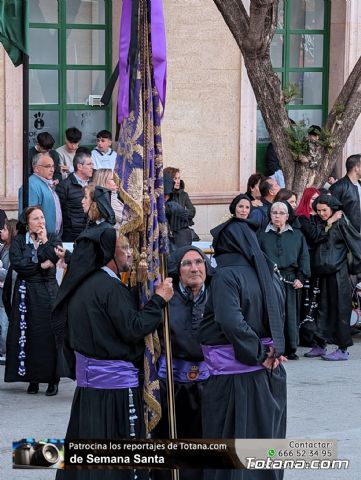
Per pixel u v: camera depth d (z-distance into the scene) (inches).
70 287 346.6
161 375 387.9
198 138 941.8
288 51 1013.2
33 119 913.5
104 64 934.4
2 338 645.9
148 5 360.2
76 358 351.6
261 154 992.2
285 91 764.6
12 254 561.0
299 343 701.3
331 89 1023.0
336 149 775.7
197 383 390.9
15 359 565.0
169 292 348.2
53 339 564.1
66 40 920.9
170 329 381.7
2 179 865.5
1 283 639.1
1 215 677.3
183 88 933.2
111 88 370.0
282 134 765.3
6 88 861.2
